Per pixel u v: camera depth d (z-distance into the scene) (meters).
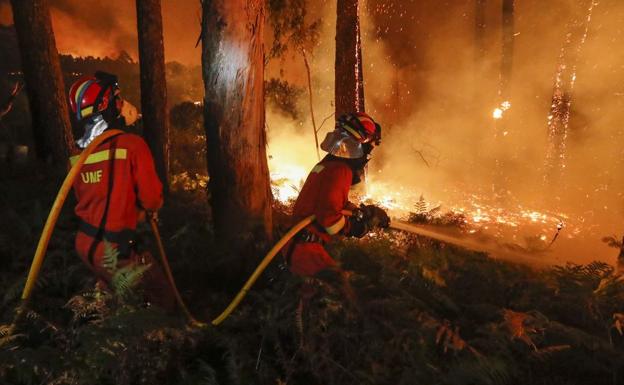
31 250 4.91
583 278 4.69
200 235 5.61
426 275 4.41
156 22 8.36
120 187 3.56
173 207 6.96
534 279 4.96
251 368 3.51
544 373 3.63
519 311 4.38
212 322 3.79
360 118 3.88
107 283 3.71
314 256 3.84
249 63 4.72
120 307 3.40
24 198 6.69
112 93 3.64
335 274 3.79
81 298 3.51
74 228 5.66
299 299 3.83
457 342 3.46
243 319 3.95
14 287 3.68
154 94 8.42
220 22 4.65
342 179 3.80
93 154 3.56
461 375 3.26
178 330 3.48
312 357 3.47
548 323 3.80
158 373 3.41
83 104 3.61
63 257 4.65
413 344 3.58
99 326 3.22
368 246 5.57
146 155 3.65
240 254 4.83
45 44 8.35
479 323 4.12
